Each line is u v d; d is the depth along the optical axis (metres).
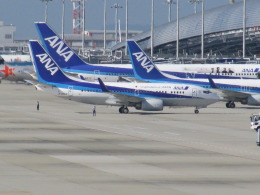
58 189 129.62
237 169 153.88
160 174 146.88
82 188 130.88
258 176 145.62
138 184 135.75
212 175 146.38
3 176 142.50
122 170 151.38
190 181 139.50
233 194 127.56
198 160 166.12
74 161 162.62
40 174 145.38
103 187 132.12
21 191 127.06
